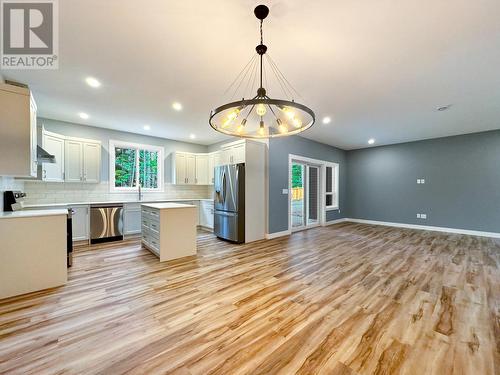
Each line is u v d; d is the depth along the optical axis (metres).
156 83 2.87
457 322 1.86
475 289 2.46
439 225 5.83
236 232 4.43
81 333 1.70
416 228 6.19
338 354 1.50
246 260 3.43
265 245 4.34
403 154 6.48
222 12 1.72
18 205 2.96
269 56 2.29
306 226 6.20
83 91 3.09
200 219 6.22
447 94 3.21
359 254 3.76
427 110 3.85
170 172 6.10
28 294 2.31
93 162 4.58
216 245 4.33
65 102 3.48
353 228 6.24
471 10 1.69
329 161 6.90
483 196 5.23
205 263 3.29
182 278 2.74
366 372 1.35
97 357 1.46
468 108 3.74
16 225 2.29
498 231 5.05
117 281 2.65
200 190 6.69
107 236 4.48
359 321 1.87
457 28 1.88
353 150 7.58
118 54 2.25
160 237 3.36
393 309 2.06
